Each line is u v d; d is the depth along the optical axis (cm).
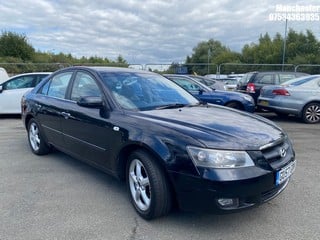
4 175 453
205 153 278
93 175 455
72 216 332
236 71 2114
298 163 515
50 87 524
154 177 305
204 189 275
